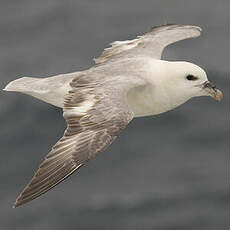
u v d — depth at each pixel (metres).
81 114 8.81
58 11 28.92
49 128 20.69
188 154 19.89
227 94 22.44
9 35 27.28
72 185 18.92
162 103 10.31
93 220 17.80
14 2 29.64
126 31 27.53
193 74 10.27
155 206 18.20
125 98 9.13
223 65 24.19
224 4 29.53
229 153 19.91
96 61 11.32
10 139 20.30
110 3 29.75
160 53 11.38
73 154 8.30
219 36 26.59
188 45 25.64
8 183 18.61
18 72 24.25
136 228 17.55
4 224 17.48
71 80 10.52
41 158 19.42
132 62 10.33
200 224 17.55
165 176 19.11
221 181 18.86
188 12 29.00
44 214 17.89
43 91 10.68
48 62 25.05
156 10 29.23
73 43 26.58
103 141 8.41
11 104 21.73
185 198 18.38
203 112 21.39
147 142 20.14
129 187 18.78
